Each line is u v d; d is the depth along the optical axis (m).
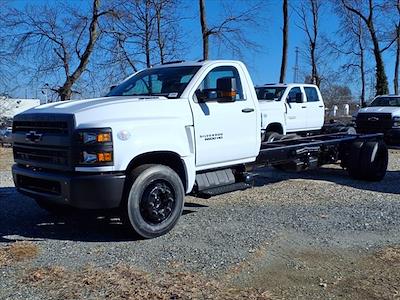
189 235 6.11
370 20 32.66
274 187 9.55
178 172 6.45
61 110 5.84
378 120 17.66
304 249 5.57
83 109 5.72
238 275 4.75
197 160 6.53
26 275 4.75
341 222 6.76
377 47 32.62
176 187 6.12
